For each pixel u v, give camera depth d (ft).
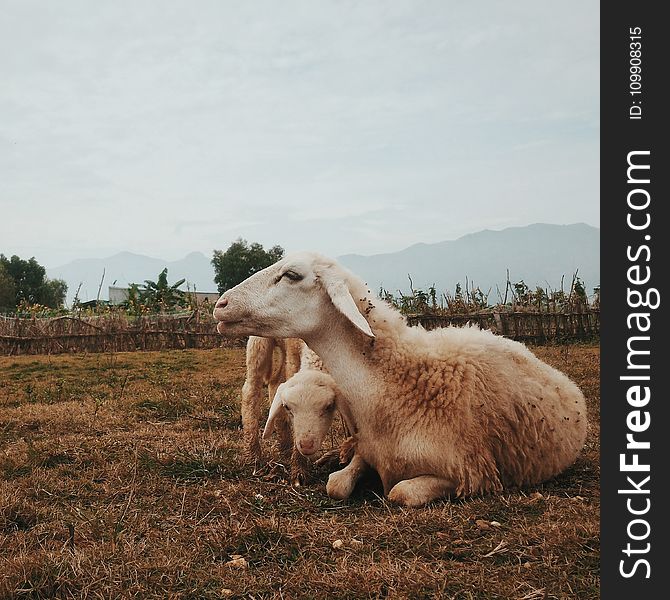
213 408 27.17
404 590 9.53
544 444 15.03
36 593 9.74
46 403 30.76
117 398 30.81
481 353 15.03
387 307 15.55
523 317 62.64
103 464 17.67
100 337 74.43
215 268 183.83
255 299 14.71
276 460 17.80
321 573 10.25
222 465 17.22
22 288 209.87
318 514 13.67
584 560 10.42
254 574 10.41
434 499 13.94
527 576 9.95
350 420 15.21
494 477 14.35
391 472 14.75
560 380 16.74
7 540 11.89
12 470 17.22
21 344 72.02
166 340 76.59
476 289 72.49
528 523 12.12
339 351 14.73
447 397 14.28
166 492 15.28
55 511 13.74
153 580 10.03
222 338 78.02
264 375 18.53
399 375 14.58
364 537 11.79
